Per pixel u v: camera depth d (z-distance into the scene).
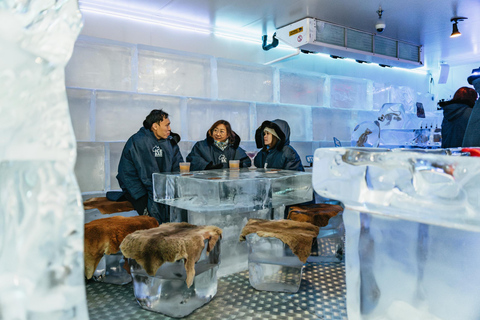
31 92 0.34
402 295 0.57
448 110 3.90
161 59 4.00
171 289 1.76
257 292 2.04
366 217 0.61
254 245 2.10
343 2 4.03
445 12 4.38
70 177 0.35
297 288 2.01
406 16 4.51
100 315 1.76
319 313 1.75
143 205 2.99
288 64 5.54
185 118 4.13
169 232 1.89
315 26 4.53
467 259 0.51
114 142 3.70
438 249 0.53
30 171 0.34
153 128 3.17
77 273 0.35
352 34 4.95
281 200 2.30
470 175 0.43
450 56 6.70
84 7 3.82
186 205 2.19
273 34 5.10
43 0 0.35
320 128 5.44
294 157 3.45
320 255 2.58
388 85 6.26
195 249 1.75
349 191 0.55
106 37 3.98
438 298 0.54
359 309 0.63
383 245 0.59
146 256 1.72
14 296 0.33
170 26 4.41
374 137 4.32
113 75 3.71
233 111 4.57
